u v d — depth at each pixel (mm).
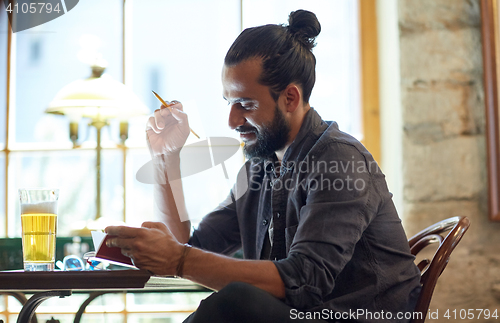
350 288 1014
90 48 2154
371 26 2209
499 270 1915
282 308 849
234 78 1090
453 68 1996
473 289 1910
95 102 1921
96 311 2113
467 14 2010
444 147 1969
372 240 1029
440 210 1947
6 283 853
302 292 893
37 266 968
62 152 2152
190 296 2158
